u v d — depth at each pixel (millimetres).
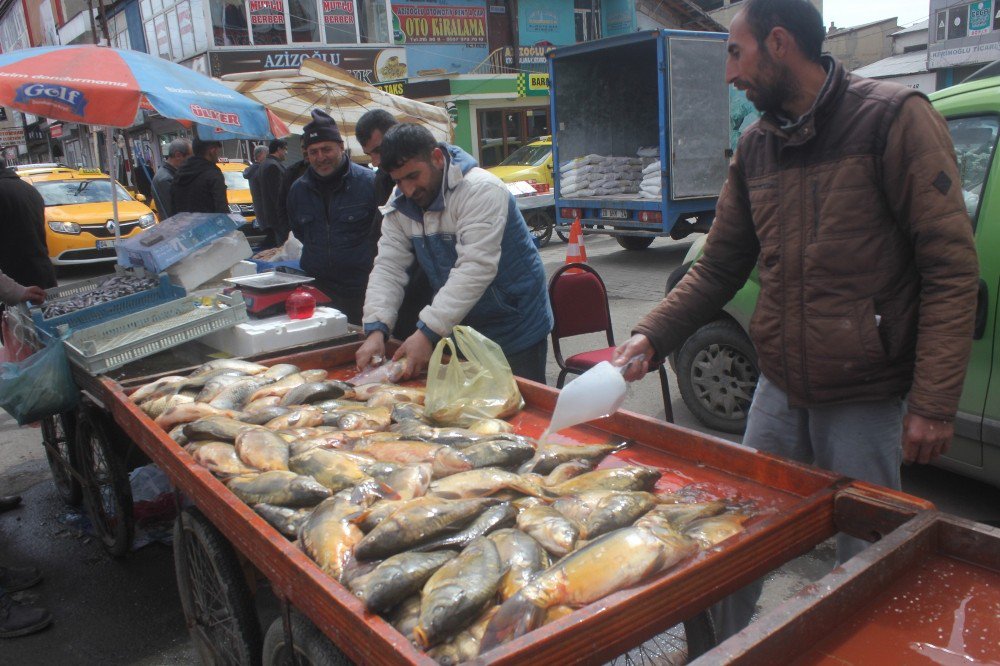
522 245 3219
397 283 3303
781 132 1885
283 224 6234
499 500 1667
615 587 1275
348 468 1887
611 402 1725
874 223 1801
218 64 16891
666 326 2211
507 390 2457
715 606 2234
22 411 3131
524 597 1252
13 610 3119
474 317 3250
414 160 2861
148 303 3732
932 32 12852
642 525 1419
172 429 2344
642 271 9836
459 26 20281
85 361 2877
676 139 9320
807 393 1990
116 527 3490
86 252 11688
